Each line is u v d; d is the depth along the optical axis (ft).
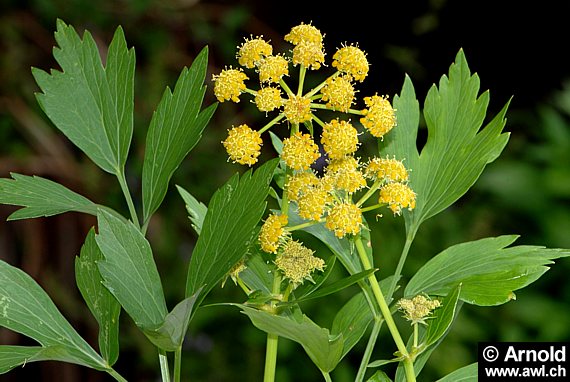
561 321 2.47
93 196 3.29
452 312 1.48
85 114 1.64
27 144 3.26
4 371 1.45
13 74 3.34
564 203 2.63
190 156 3.46
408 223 1.62
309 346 1.48
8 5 3.43
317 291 1.45
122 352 3.18
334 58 1.53
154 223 3.26
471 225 2.86
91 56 1.65
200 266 1.46
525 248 1.54
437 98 1.63
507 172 2.69
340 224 1.49
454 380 1.59
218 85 1.53
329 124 1.51
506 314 2.55
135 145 3.46
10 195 1.57
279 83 1.53
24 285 1.55
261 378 2.90
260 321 1.45
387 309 1.52
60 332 1.55
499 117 1.60
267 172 1.46
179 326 1.44
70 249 3.12
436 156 1.63
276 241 1.50
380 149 1.63
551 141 2.72
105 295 1.55
